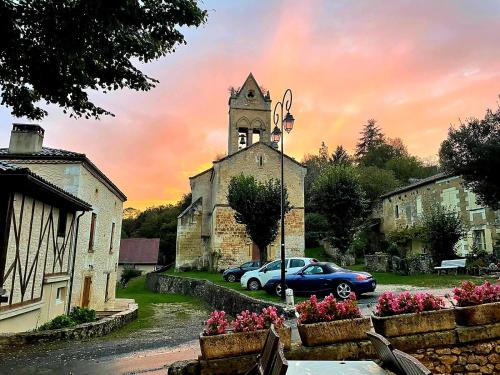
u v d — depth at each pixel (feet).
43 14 18.58
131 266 162.40
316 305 15.90
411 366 7.11
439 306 15.90
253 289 54.65
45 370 21.30
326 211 80.59
